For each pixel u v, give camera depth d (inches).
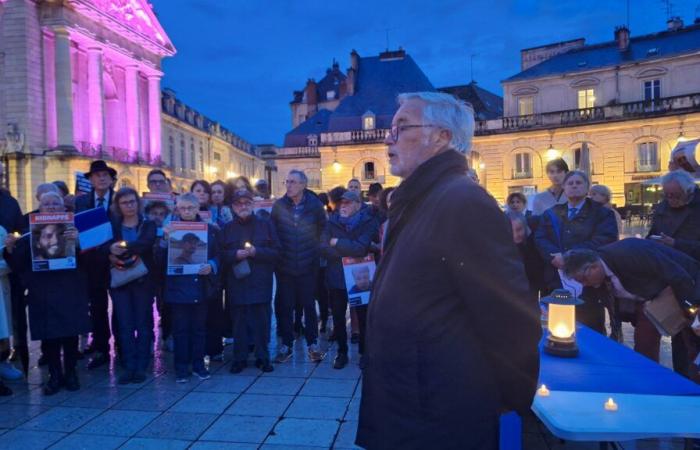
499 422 73.2
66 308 194.2
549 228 202.5
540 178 1375.5
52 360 199.0
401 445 72.6
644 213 1192.8
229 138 2751.0
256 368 230.4
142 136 1640.0
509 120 1412.4
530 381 71.4
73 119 1296.8
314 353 241.1
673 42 1278.3
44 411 180.1
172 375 221.0
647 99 1279.5
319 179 1857.8
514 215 216.8
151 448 151.0
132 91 1555.1
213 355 242.5
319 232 248.1
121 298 211.2
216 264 215.5
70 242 191.6
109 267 225.9
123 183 1432.1
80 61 1365.7
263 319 227.6
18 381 214.4
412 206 80.6
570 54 1441.9
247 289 222.2
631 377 111.6
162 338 268.1
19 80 1173.7
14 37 1174.3
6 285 207.3
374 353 78.4
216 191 288.2
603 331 188.7
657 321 141.5
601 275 143.3
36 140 1195.3
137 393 197.9
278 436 158.2
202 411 178.9
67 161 1210.6
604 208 198.5
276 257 224.8
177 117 2042.3
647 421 89.7
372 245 246.4
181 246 208.1
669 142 1219.9
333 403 185.6
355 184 306.5
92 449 150.6
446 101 82.9
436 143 82.0
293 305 244.2
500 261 69.2
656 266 138.9
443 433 70.6
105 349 238.8
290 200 243.9
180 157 2117.4
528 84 1427.2
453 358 71.5
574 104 1373.0
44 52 1224.8
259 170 3476.9
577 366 119.3
